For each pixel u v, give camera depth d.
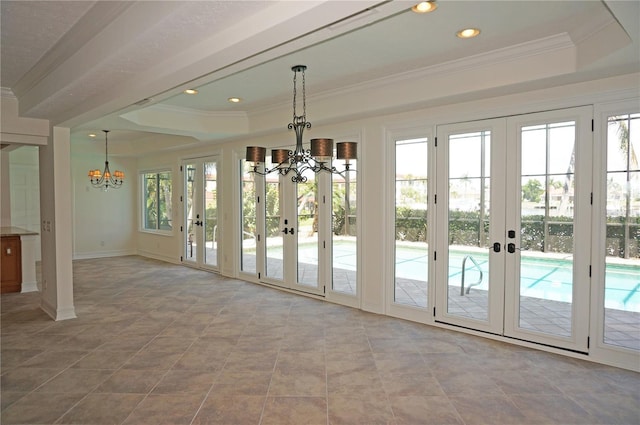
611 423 2.56
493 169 3.98
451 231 4.30
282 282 6.14
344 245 5.28
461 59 3.66
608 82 3.30
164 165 8.80
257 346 3.84
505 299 3.94
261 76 4.21
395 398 2.87
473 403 2.80
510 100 3.83
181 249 8.36
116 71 2.89
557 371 3.28
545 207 3.70
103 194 9.47
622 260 3.31
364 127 4.94
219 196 7.26
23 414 2.65
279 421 2.58
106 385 3.06
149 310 5.04
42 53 3.30
